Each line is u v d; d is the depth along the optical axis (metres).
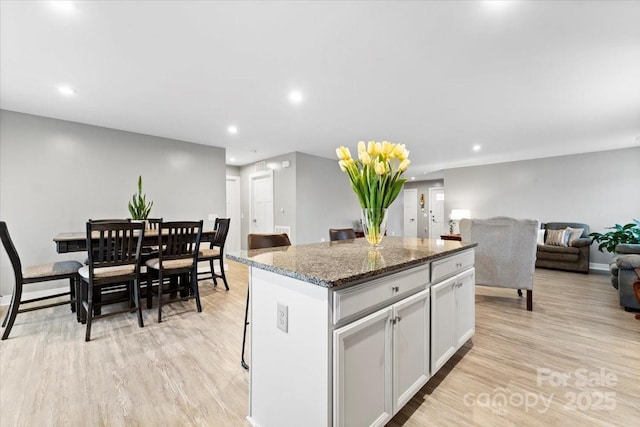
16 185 3.25
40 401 1.52
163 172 4.34
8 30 1.79
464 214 6.50
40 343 2.19
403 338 1.37
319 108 3.17
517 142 4.63
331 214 6.14
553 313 2.83
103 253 2.35
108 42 1.94
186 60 2.17
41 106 3.08
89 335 2.23
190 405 1.51
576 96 2.85
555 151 5.30
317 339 1.06
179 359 1.96
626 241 4.40
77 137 3.62
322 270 1.14
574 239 4.89
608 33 1.87
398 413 1.46
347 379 1.07
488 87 2.66
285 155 5.60
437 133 4.12
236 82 2.54
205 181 4.80
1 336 2.31
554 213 5.75
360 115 3.40
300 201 5.50
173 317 2.72
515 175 6.18
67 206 3.55
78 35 1.86
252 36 1.89
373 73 2.39
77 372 1.80
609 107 3.13
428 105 3.09
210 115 3.38
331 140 4.53
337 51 2.07
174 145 4.46
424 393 1.61
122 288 3.41
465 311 2.02
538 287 3.82
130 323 2.58
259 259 1.40
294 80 2.51
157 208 4.27
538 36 1.90
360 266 1.22
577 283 4.03
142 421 1.39
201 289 3.67
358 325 1.10
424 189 9.49
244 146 4.97
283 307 1.21
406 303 1.38
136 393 1.60
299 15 1.69
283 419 1.22
